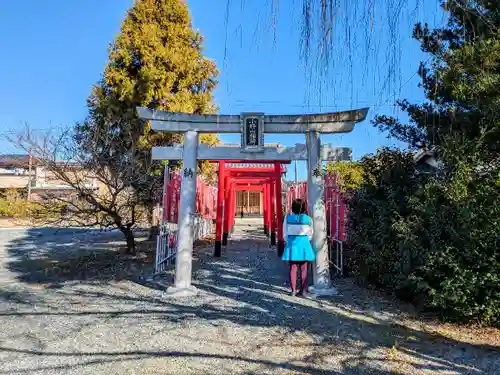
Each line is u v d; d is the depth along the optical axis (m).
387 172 5.34
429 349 3.44
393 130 5.96
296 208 5.66
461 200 4.05
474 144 4.18
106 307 4.80
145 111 5.66
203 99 11.85
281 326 4.09
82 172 7.42
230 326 4.07
